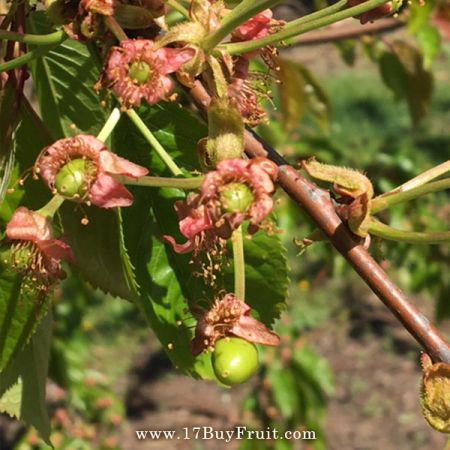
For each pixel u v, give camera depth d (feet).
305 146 2.08
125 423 4.04
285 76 1.84
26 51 0.92
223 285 0.93
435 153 5.97
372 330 4.73
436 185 0.77
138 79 0.79
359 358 4.58
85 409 2.34
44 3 0.83
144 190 0.95
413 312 0.77
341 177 0.79
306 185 0.81
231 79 0.83
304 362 2.40
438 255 2.46
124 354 4.41
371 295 4.88
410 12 1.65
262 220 0.75
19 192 0.96
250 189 0.75
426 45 1.90
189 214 0.78
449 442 0.75
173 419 4.09
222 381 0.81
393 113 6.49
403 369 4.52
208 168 0.78
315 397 2.39
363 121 6.41
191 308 0.84
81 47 1.00
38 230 0.80
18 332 0.92
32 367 1.01
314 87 1.95
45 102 1.01
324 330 4.69
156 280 0.94
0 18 1.00
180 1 0.86
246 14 0.78
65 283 2.33
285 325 2.48
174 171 0.85
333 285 4.85
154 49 0.79
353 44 2.09
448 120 6.29
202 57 0.79
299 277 4.26
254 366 0.81
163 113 0.94
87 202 0.77
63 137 1.01
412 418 4.25
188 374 0.94
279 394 2.35
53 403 2.31
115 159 0.77
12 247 0.80
